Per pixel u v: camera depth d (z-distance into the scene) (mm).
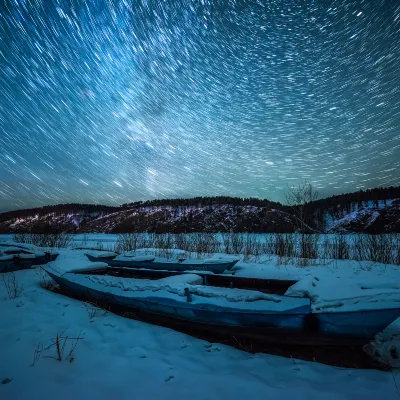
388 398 2717
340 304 3410
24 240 15945
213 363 3387
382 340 3992
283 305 3635
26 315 4809
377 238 12102
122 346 3752
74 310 5047
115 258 8164
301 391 2838
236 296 4008
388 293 3375
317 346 3820
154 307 4566
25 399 2645
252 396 2758
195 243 13602
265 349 3857
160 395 2748
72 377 3023
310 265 9023
